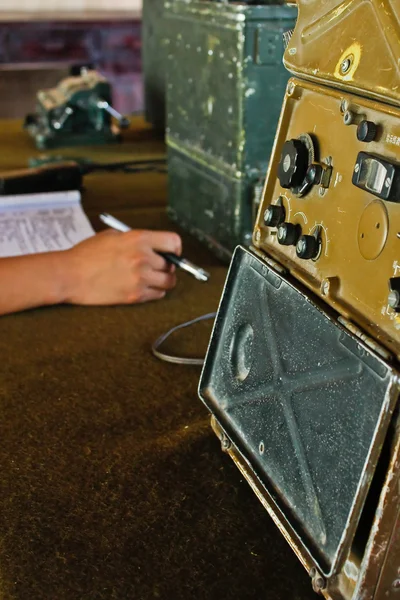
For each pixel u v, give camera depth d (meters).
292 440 0.50
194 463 0.60
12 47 2.60
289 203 0.56
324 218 0.51
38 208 1.17
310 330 0.50
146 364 0.76
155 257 0.91
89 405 0.68
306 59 0.53
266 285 0.56
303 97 0.55
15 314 0.89
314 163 0.52
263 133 0.92
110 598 0.46
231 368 0.60
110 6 2.96
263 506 0.54
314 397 0.48
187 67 1.04
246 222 0.96
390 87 0.43
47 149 1.63
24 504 0.54
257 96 0.90
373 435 0.40
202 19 0.96
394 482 0.39
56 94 1.69
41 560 0.49
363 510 0.42
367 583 0.41
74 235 1.08
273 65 0.89
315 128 0.53
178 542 0.51
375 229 0.45
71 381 0.73
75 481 0.57
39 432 0.64
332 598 0.43
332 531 0.44
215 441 0.63
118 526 0.52
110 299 0.90
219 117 0.96
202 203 1.07
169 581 0.47
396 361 0.42
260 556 0.50
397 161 0.43
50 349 0.80
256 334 0.57
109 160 1.54
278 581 0.47
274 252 0.57
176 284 0.98
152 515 0.53
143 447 0.62
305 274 0.52
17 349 0.80
